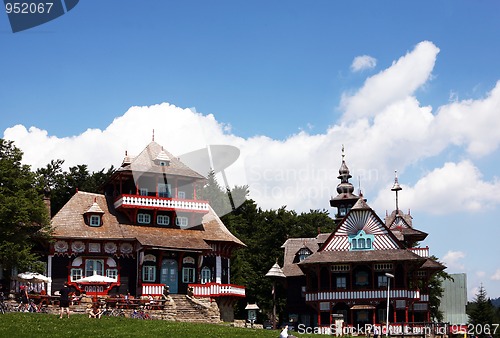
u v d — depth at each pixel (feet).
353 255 222.69
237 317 281.95
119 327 122.83
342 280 227.20
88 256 198.49
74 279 195.93
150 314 165.07
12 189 175.11
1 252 163.63
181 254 206.39
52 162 290.15
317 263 221.87
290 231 316.40
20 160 180.04
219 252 216.33
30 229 182.39
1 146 179.32
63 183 286.25
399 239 242.58
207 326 134.62
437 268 231.50
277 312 282.36
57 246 195.62
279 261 294.46
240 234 312.71
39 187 182.91
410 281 226.99
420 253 237.86
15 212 166.20
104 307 164.04
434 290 292.20
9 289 182.50
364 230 225.76
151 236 203.72
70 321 125.80
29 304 152.56
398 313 223.30
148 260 201.98
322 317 234.38
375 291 217.77
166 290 187.42
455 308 334.03
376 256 220.23
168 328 124.36
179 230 212.84
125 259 202.59
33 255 175.83
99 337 110.11
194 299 189.16
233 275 277.23
